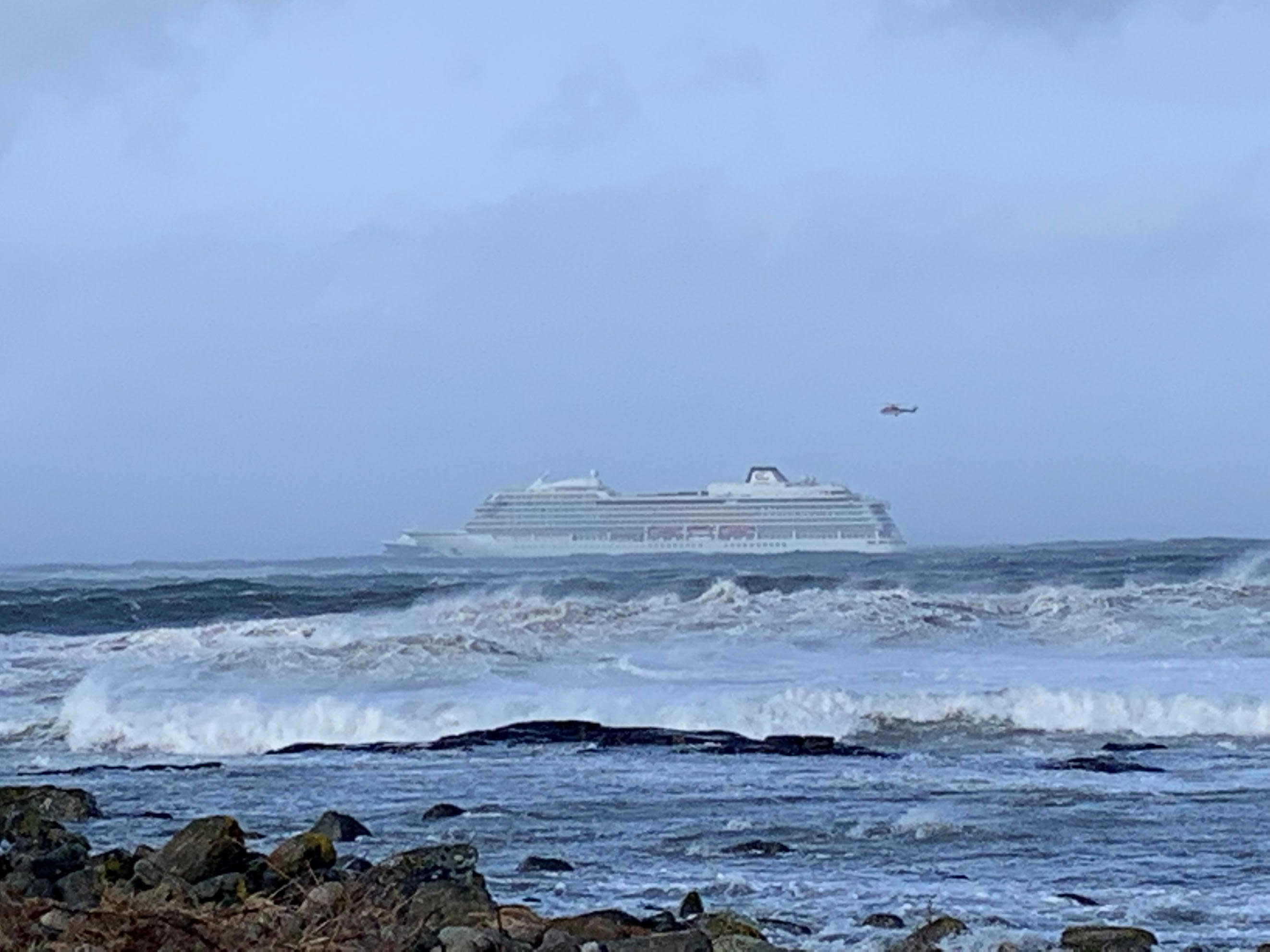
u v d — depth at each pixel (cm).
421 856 981
